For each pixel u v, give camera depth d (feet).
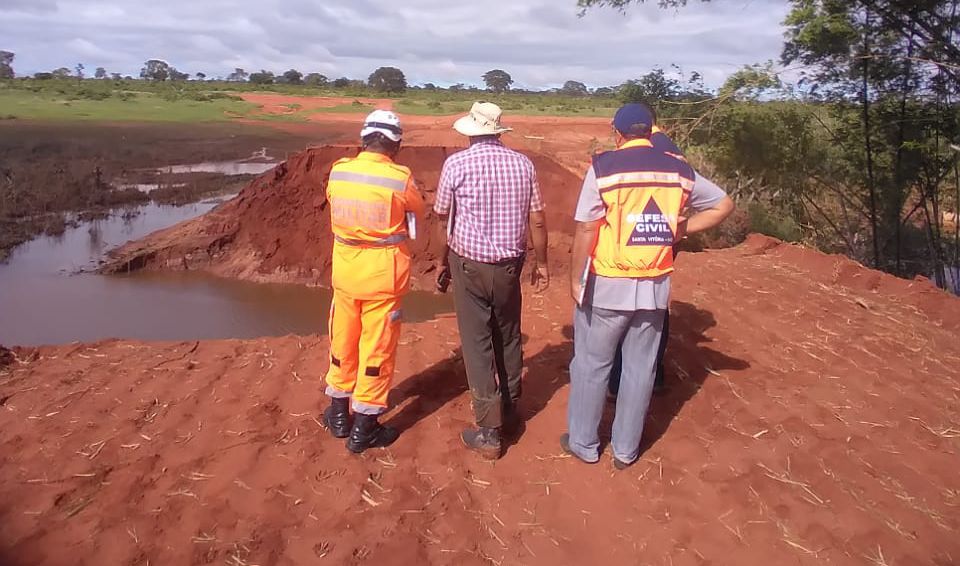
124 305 37.58
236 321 35.55
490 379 13.33
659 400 15.85
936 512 11.84
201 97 188.75
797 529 11.44
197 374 17.07
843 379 17.17
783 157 44.04
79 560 10.62
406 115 164.35
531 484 12.87
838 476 12.82
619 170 11.55
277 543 11.12
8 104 148.05
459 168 12.73
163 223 56.95
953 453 13.75
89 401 15.49
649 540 11.35
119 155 92.17
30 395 15.75
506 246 12.81
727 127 44.27
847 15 38.65
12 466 12.88
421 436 14.38
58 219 55.93
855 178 44.42
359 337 13.64
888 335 20.47
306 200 46.78
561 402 15.80
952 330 21.71
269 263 45.01
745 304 23.15
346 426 14.21
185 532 11.30
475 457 13.65
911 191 46.91
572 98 281.74
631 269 11.68
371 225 12.63
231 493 12.28
